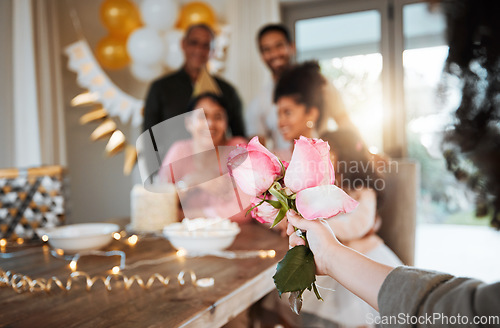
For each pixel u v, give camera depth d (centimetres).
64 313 68
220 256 104
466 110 42
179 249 108
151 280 81
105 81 282
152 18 262
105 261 103
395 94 279
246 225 147
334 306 111
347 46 289
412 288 47
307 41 299
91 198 293
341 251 56
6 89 246
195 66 258
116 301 73
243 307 81
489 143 41
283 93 184
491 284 43
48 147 257
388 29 277
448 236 329
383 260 119
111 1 263
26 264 101
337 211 50
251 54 279
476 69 41
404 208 132
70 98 286
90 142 294
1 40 244
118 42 270
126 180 310
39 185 153
